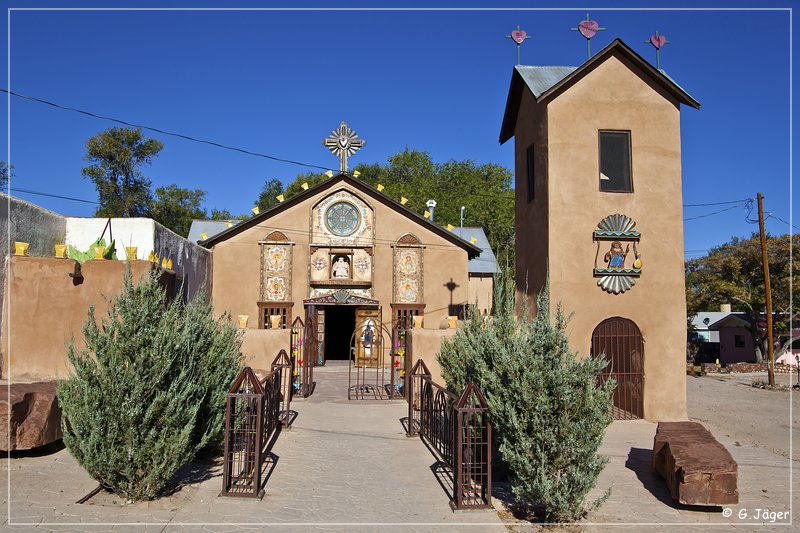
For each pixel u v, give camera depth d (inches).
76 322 396.2
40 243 476.7
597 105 526.0
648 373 511.5
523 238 592.7
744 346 1710.1
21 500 251.0
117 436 254.4
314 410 513.0
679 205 526.0
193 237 1182.9
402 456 365.1
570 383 259.1
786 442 510.0
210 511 258.2
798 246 1403.8
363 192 923.4
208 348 322.3
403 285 916.6
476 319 414.6
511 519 266.5
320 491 294.5
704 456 294.2
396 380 687.1
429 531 246.7
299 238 906.7
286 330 555.8
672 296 518.3
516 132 625.0
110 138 1533.0
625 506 295.6
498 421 271.9
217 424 301.0
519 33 605.9
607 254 514.0
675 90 527.2
